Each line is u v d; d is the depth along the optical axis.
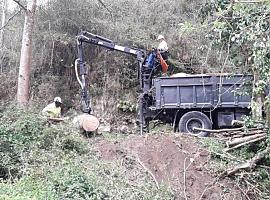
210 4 9.09
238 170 10.05
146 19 19.09
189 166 10.24
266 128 10.34
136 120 16.12
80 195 8.17
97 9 18.88
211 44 8.46
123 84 18.19
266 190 9.82
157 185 9.49
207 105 12.27
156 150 10.66
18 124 10.11
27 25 15.03
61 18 18.27
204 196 9.59
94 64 18.34
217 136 11.83
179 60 17.77
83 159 9.97
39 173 8.81
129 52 13.79
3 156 9.41
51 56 18.22
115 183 9.12
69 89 18.22
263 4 6.47
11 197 7.44
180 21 18.78
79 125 11.62
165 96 12.53
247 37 7.32
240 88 10.06
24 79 14.87
